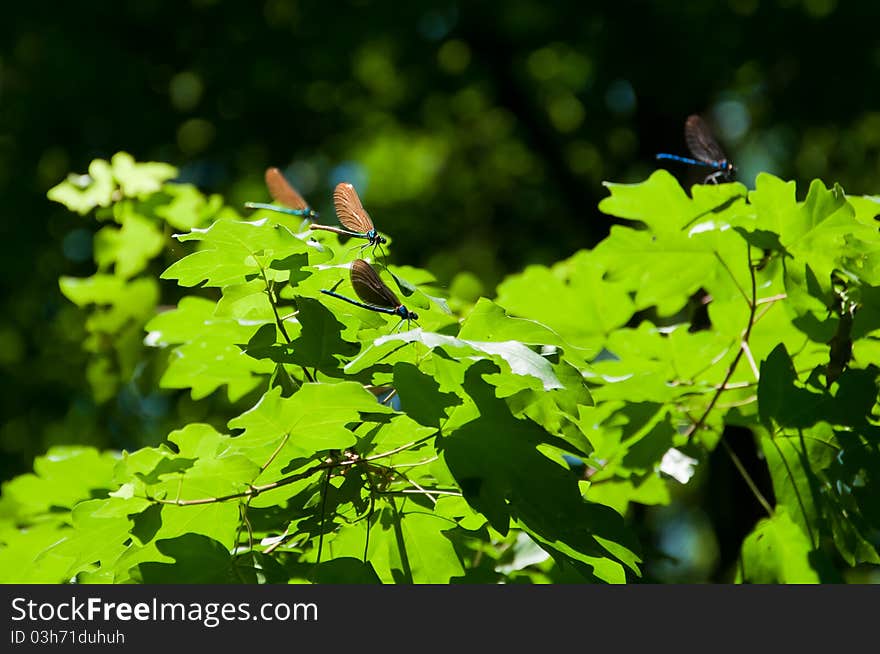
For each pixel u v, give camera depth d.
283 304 3.79
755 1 12.25
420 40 14.34
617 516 2.91
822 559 3.56
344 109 14.69
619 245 4.05
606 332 4.48
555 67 15.23
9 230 12.72
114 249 4.79
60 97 13.23
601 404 3.94
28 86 13.36
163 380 4.17
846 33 12.21
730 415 3.95
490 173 16.30
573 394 2.89
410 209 16.31
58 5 13.40
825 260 3.45
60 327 8.95
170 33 13.77
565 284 5.07
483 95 15.24
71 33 13.37
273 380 2.89
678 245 3.98
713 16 12.20
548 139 14.30
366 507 2.91
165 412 7.88
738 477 7.02
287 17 13.94
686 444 3.89
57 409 11.81
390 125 15.98
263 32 13.82
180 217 4.74
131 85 13.48
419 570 3.14
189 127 13.83
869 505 3.24
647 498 4.22
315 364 2.90
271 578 2.83
